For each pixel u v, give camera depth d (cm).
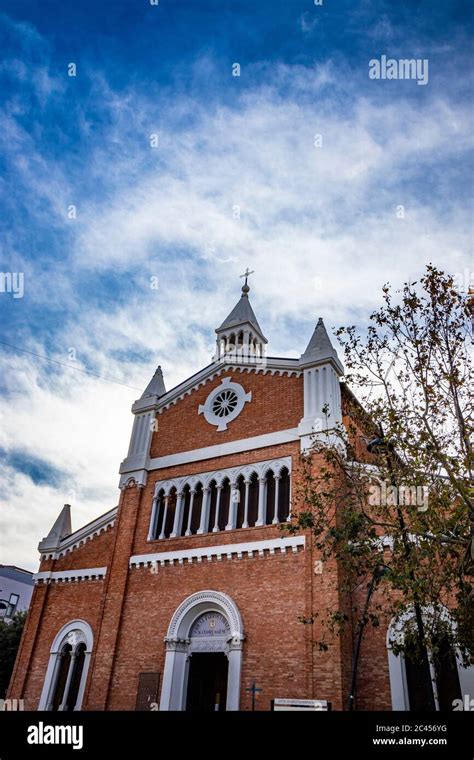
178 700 2138
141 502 2722
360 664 1912
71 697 2486
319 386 2412
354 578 1897
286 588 2075
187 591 2323
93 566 2773
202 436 2703
